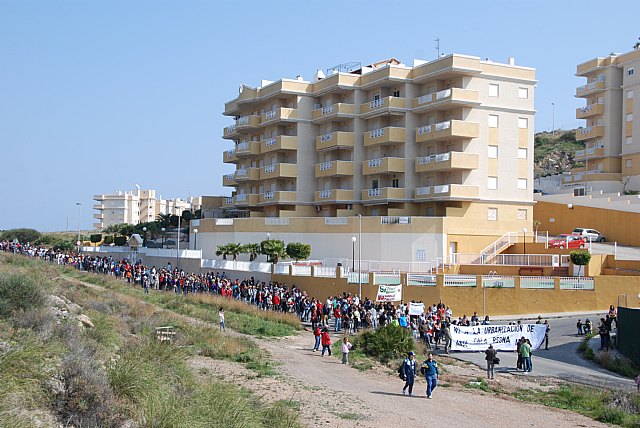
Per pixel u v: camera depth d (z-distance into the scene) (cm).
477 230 6041
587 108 8569
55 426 1198
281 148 7250
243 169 7962
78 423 1248
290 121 7331
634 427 1997
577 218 6550
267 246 5766
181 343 2564
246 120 7875
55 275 4200
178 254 6538
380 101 6619
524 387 2602
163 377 1648
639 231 5956
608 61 8331
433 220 5794
